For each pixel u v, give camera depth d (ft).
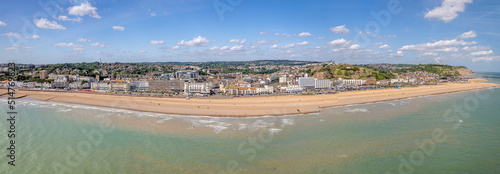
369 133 251.19
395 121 299.79
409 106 413.59
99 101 461.37
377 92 609.01
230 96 544.62
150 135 250.57
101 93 598.34
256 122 307.99
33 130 264.72
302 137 242.37
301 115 349.00
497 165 178.09
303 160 189.06
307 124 293.64
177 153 203.31
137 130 268.00
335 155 197.26
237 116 342.85
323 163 183.52
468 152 200.44
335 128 272.31
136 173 170.60
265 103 429.38
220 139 238.27
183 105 408.46
